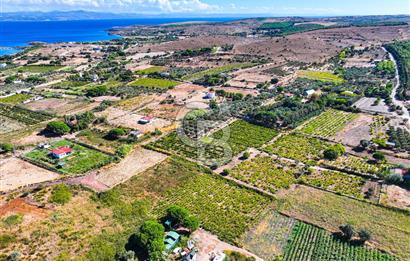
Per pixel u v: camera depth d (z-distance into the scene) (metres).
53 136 109.19
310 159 93.00
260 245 61.53
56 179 82.25
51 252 56.53
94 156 95.19
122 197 75.44
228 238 62.91
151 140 106.38
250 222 67.75
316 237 63.25
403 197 73.69
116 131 107.25
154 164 91.00
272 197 75.44
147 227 58.44
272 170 87.56
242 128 115.25
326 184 80.12
